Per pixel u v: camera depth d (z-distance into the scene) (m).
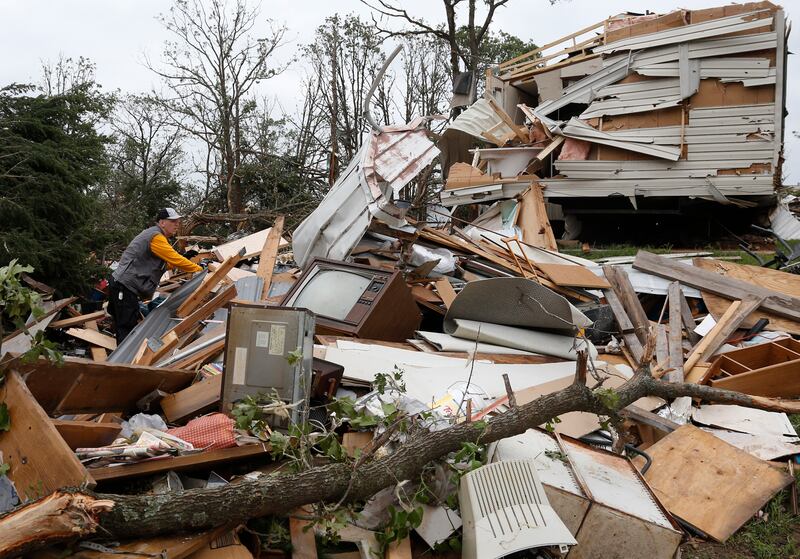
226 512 3.00
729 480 4.48
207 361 5.51
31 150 9.20
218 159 28.75
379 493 3.65
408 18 22.83
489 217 15.19
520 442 4.17
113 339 7.71
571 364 5.82
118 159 28.83
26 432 3.09
